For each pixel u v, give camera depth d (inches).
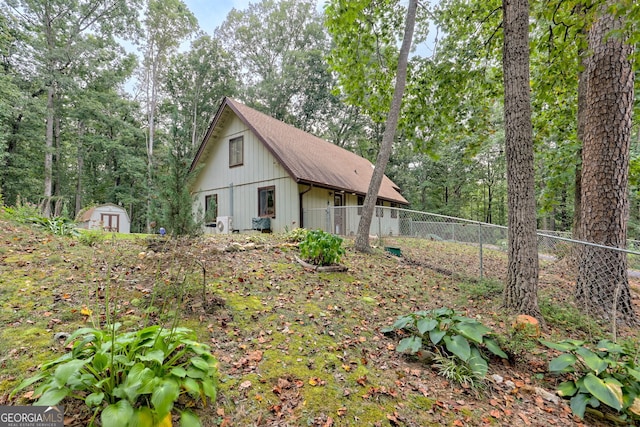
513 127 172.1
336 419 82.8
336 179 508.7
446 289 208.7
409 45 282.0
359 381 99.2
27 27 616.4
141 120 996.6
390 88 328.2
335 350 115.2
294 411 83.5
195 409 77.3
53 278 141.7
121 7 716.7
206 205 544.4
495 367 118.0
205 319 121.3
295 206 439.5
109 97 806.5
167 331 87.7
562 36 238.2
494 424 89.1
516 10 171.5
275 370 98.7
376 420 84.4
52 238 205.9
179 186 163.3
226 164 523.5
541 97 279.7
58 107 728.3
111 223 740.0
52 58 646.5
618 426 90.6
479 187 999.0
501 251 339.0
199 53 971.3
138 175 833.5
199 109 995.9
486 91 314.0
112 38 745.0
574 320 163.8
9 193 631.8
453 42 291.1
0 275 138.1
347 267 217.0
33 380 65.9
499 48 285.0
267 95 994.1
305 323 132.3
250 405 83.0
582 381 99.8
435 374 109.3
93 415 65.9
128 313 117.3
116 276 150.3
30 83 658.8
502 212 1029.2
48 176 652.7
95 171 972.6
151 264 157.6
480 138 332.2
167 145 167.0
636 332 157.0
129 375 66.8
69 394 66.2
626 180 177.9
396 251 311.0
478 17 277.7
